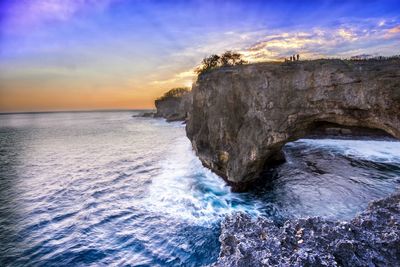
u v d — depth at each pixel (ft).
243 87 64.49
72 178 81.46
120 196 64.18
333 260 27.61
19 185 74.18
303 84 51.62
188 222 48.73
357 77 44.80
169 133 216.95
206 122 82.64
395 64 43.32
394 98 40.98
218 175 75.87
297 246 30.94
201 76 89.20
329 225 34.32
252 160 59.98
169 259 38.09
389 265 28.48
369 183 65.72
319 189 62.34
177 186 69.41
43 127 309.63
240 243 31.60
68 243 43.01
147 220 50.31
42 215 53.72
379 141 124.16
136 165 99.04
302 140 131.13
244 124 64.13
